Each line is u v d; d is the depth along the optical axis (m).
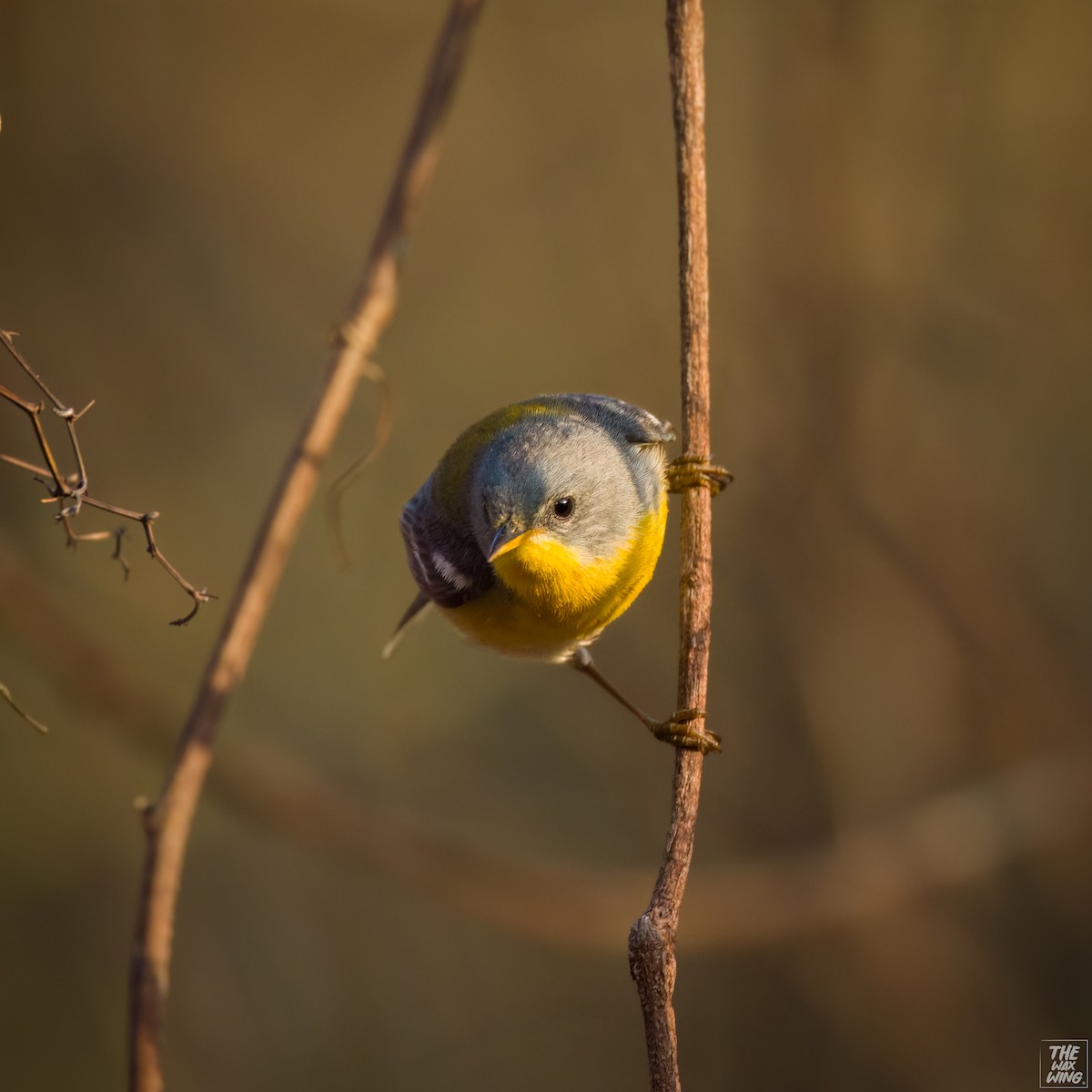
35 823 11.62
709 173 12.06
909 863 10.42
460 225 13.98
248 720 12.74
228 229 13.47
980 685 11.19
